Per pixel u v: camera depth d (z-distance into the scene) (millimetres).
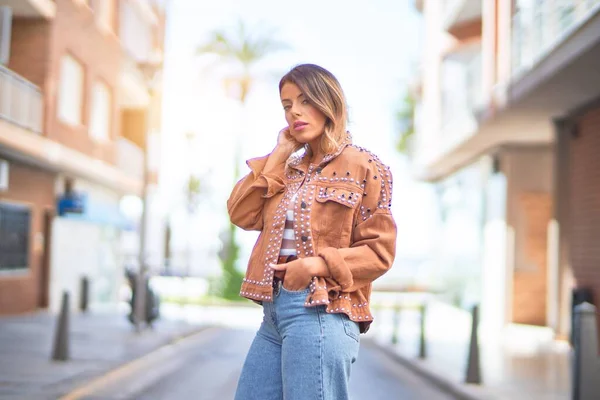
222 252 33062
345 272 2375
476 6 20453
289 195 2561
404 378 11289
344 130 2584
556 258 16453
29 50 19703
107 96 26125
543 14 14289
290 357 2414
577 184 15320
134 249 36938
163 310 26297
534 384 9891
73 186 24078
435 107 25672
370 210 2498
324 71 2574
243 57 35688
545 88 14023
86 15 22781
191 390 9344
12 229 19984
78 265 25156
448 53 23078
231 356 13281
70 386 8688
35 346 12609
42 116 19547
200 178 46031
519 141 20406
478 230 23469
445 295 28969
